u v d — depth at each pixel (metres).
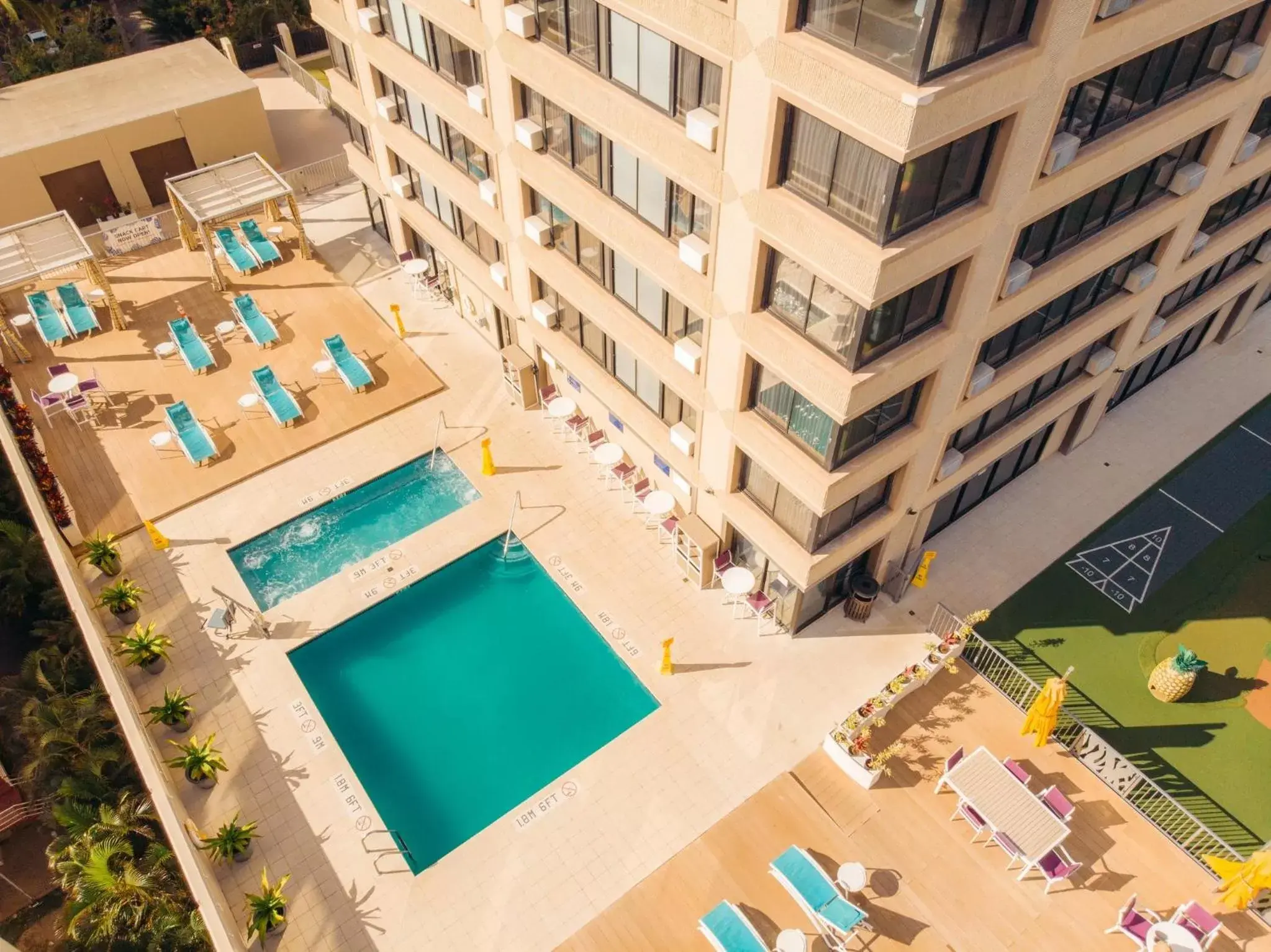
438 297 36.94
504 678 25.11
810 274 18.16
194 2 50.91
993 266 18.91
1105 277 24.05
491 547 28.27
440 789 22.81
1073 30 15.34
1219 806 22.14
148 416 31.70
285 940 20.00
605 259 24.61
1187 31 17.84
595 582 27.06
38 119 39.00
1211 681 24.58
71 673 23.97
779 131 16.72
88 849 20.16
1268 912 20.05
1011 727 23.39
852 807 22.02
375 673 25.22
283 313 36.09
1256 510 28.89
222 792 22.44
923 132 14.37
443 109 27.80
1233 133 22.52
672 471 26.78
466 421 31.94
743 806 22.02
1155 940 18.97
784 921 20.11
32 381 33.00
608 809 22.11
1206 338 34.12
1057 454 30.73
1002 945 19.77
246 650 25.34
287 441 30.95
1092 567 27.30
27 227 34.28
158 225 38.97
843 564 23.62
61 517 27.89
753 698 24.17
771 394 21.22
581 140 23.05
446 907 20.53
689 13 17.09
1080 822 21.62
